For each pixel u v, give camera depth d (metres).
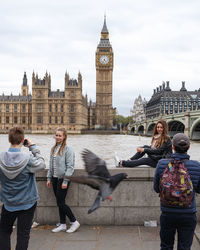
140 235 5.87
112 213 6.61
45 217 6.63
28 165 4.22
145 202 6.59
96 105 169.00
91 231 6.13
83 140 71.50
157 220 6.56
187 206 3.80
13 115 155.75
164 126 6.17
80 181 2.81
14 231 6.05
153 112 190.75
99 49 168.75
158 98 179.12
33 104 148.75
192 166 3.95
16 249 4.25
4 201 4.24
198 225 6.21
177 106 174.62
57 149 6.00
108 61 168.62
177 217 3.89
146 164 6.59
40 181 6.62
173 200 3.77
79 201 6.62
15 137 4.22
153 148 6.27
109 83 169.12
